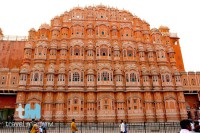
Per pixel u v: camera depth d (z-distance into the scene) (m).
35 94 46.28
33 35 54.72
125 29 56.22
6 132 31.73
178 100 50.25
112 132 32.53
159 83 51.44
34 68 48.12
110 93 47.81
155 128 36.94
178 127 37.47
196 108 53.12
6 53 53.62
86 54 52.22
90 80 48.50
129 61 52.59
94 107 46.88
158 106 48.81
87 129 37.97
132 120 46.66
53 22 57.00
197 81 54.31
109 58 51.78
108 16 59.16
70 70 48.88
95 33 55.06
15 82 47.91
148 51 55.06
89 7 58.97
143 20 61.56
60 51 51.81
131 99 48.19
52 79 48.09
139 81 50.50
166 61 54.84
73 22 56.12
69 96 47.03
